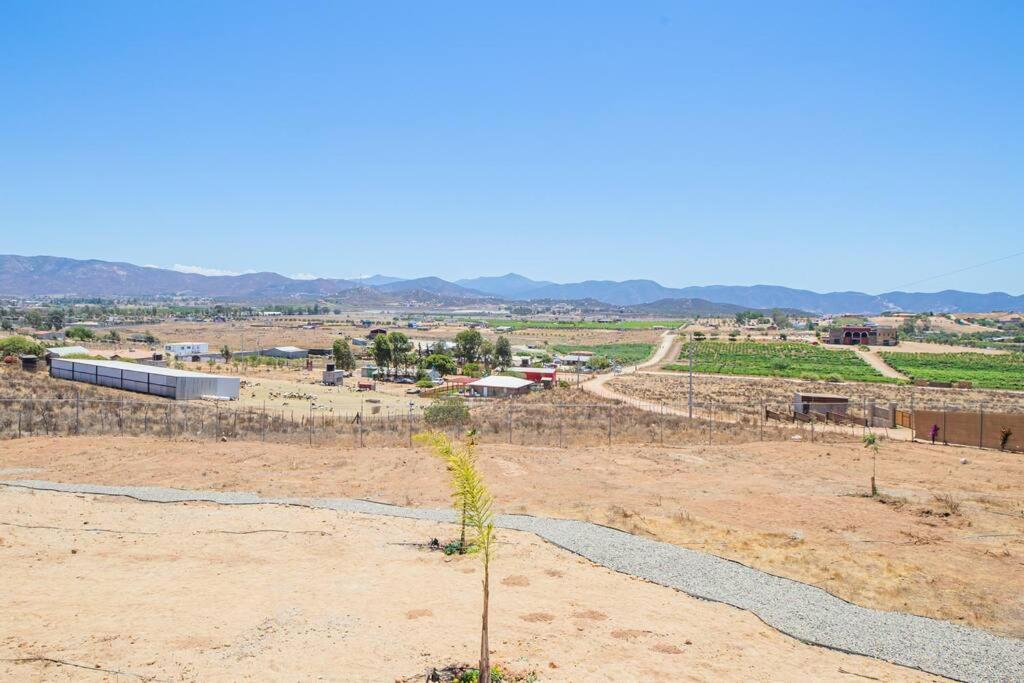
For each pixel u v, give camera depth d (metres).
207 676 13.08
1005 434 47.59
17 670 12.86
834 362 165.62
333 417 65.06
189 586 18.66
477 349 155.62
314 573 20.16
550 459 40.66
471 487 13.21
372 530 25.06
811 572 21.75
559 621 16.98
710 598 19.31
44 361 99.44
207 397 76.81
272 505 28.47
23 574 19.09
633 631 16.59
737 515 28.77
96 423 50.84
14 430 45.72
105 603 17.06
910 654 16.14
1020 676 15.21
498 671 13.57
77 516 25.84
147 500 28.70
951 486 35.16
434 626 16.25
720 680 14.20
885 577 21.30
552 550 23.25
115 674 12.96
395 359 134.25
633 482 35.19
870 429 58.00
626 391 98.94
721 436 53.06
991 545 24.91
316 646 14.76
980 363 160.62
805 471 39.00
